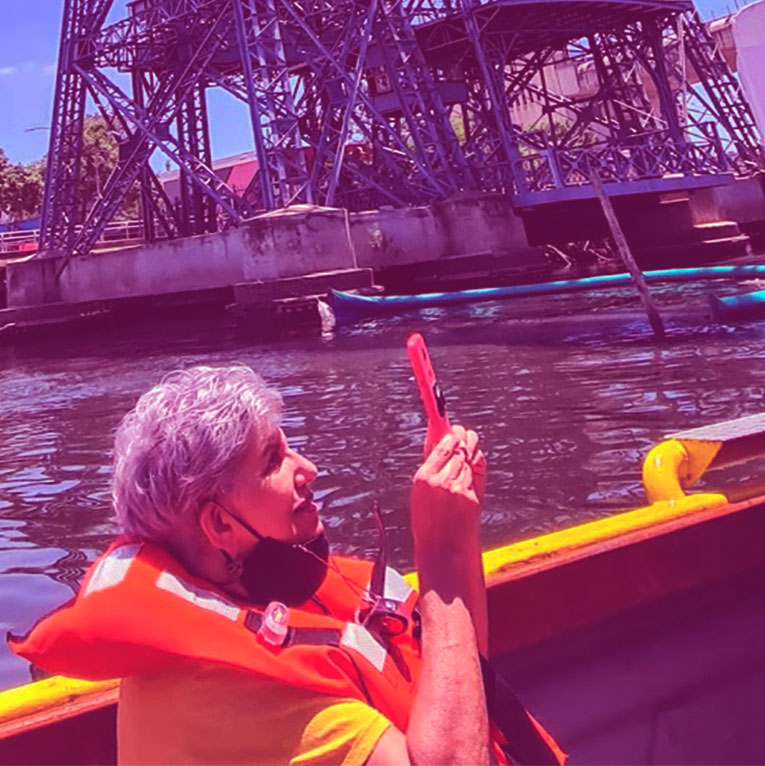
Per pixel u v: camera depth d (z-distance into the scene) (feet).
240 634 4.68
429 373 5.53
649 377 40.50
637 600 8.87
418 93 121.70
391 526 22.72
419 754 4.49
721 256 136.67
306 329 86.38
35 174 251.39
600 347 52.29
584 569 8.62
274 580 5.16
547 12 124.47
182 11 122.83
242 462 5.00
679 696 8.04
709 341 49.60
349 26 117.80
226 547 5.05
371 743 4.50
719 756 7.52
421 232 113.80
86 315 124.26
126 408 49.47
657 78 140.87
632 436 29.68
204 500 4.96
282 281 101.65
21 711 6.46
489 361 51.70
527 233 132.16
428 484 5.13
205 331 98.37
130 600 4.69
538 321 69.21
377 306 90.07
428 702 4.65
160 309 123.85
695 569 9.26
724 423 11.29
